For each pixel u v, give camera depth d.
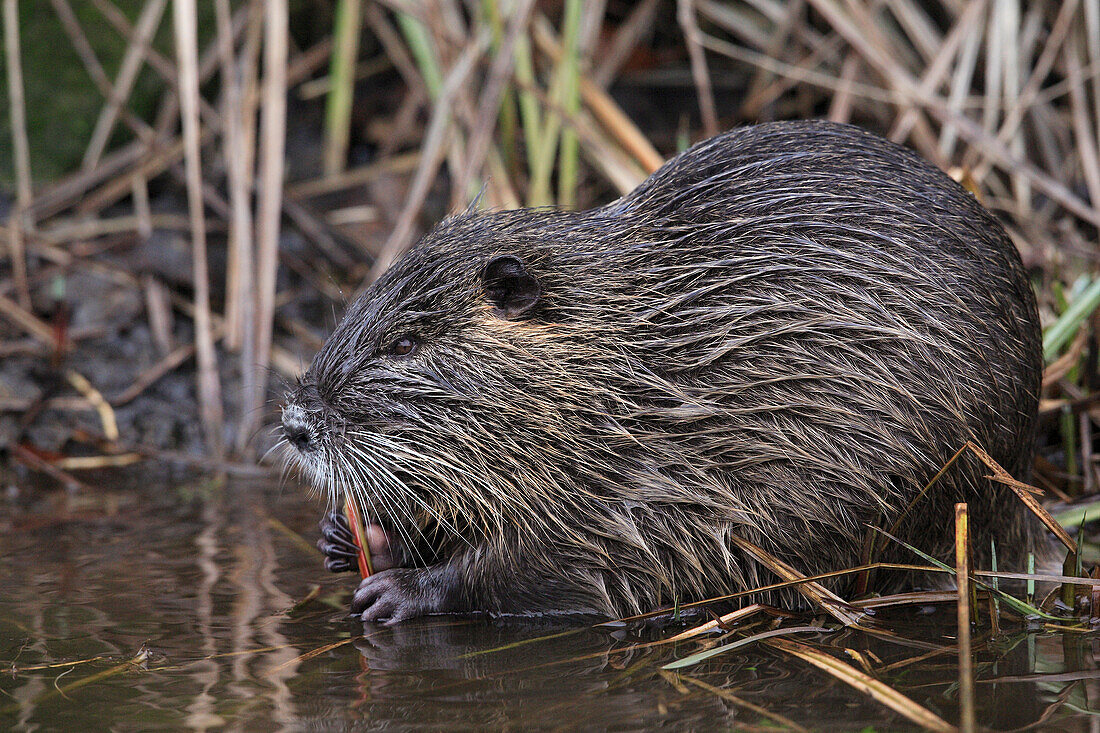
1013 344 6.63
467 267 6.63
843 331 6.33
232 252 11.53
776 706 4.72
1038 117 12.70
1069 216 12.03
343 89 13.69
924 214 6.59
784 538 6.35
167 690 5.02
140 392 10.98
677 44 15.17
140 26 12.74
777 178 6.72
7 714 4.74
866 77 13.44
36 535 7.95
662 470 6.40
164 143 13.41
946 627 5.92
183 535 7.97
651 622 6.34
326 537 6.93
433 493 6.71
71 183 13.05
